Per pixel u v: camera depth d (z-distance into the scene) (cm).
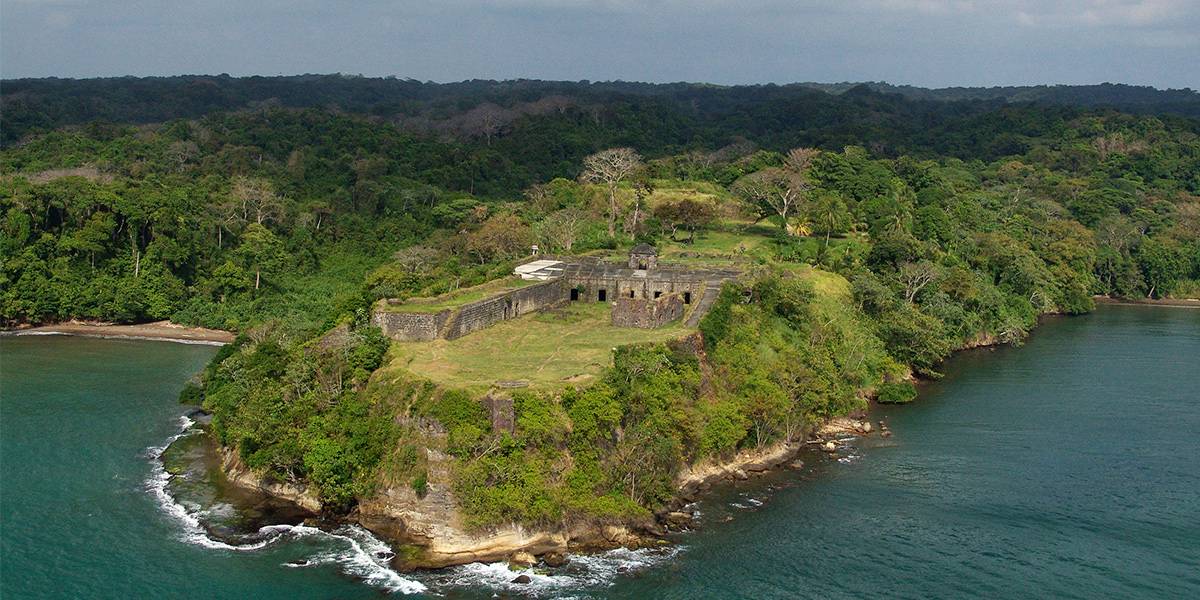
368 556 8762
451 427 9281
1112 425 12938
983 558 8938
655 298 14250
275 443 10100
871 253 18912
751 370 12006
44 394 13825
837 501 10194
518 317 13662
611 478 9512
